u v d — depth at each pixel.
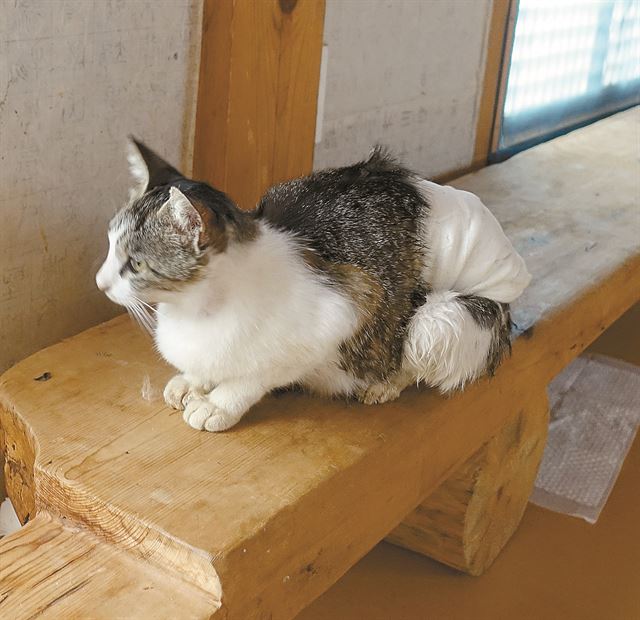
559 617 1.90
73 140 1.68
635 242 2.29
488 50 2.88
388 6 2.38
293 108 2.04
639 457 2.44
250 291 1.23
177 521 1.12
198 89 1.90
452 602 1.92
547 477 2.32
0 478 1.79
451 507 1.86
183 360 1.29
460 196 1.46
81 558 1.13
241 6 1.79
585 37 3.46
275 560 1.17
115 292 1.20
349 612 1.87
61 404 1.38
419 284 1.39
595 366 2.85
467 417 1.56
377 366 1.39
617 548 2.11
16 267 1.67
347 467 1.28
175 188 1.09
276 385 1.34
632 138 3.21
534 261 2.11
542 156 2.96
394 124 2.58
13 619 1.02
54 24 1.57
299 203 1.38
